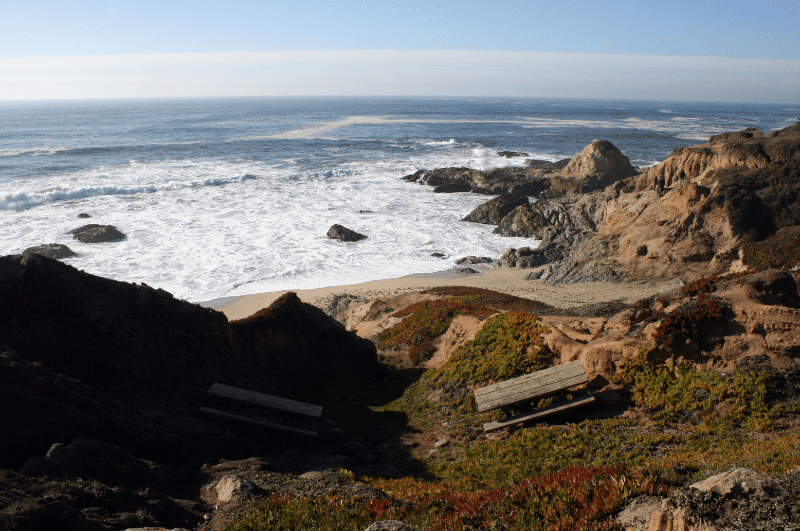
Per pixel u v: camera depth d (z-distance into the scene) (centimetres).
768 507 570
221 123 18962
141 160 9275
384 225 5406
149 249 4372
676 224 3638
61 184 6700
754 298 1392
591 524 670
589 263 3872
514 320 1750
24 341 1249
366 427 1530
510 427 1334
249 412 1397
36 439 925
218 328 1680
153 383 1348
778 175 3562
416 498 863
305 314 2131
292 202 6259
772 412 1137
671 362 1323
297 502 827
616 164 6819
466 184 7219
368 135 15162
